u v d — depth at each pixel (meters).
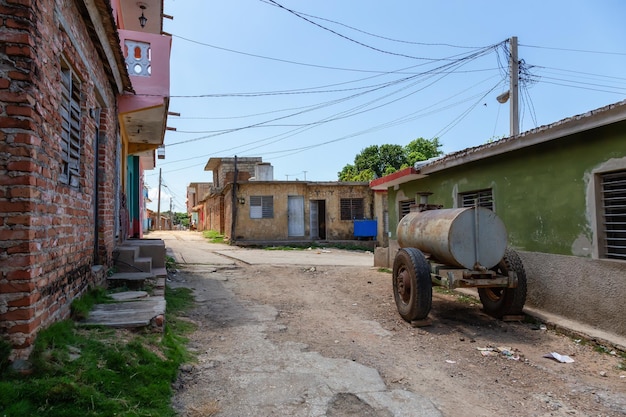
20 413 2.53
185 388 3.74
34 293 3.10
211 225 32.16
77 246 4.52
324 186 22.19
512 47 11.84
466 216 6.24
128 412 2.89
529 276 7.00
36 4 3.21
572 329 5.75
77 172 4.74
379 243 22.00
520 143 6.71
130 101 8.08
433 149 34.47
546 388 4.16
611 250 5.74
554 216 6.54
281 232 21.53
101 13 5.09
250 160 29.17
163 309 4.80
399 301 6.81
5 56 3.03
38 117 3.23
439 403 3.71
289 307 7.26
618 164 5.44
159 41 8.38
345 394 3.79
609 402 3.86
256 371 4.24
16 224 3.00
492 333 5.95
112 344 3.72
